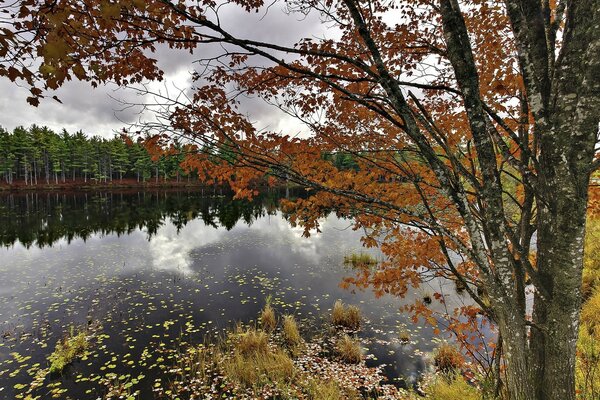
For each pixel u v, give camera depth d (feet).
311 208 13.11
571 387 6.85
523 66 7.12
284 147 12.41
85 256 55.88
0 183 197.98
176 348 25.75
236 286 40.93
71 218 92.73
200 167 12.03
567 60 6.61
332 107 13.55
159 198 155.22
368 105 7.54
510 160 8.30
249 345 24.84
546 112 7.08
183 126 9.60
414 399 18.92
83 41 7.20
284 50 7.00
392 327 29.60
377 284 14.51
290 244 65.62
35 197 149.59
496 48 11.28
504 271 6.66
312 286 40.93
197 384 21.09
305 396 19.69
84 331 28.58
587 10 6.35
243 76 12.15
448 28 6.38
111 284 41.57
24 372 22.49
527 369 7.09
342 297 37.01
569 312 6.75
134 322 30.55
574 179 6.43
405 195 13.21
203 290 39.45
